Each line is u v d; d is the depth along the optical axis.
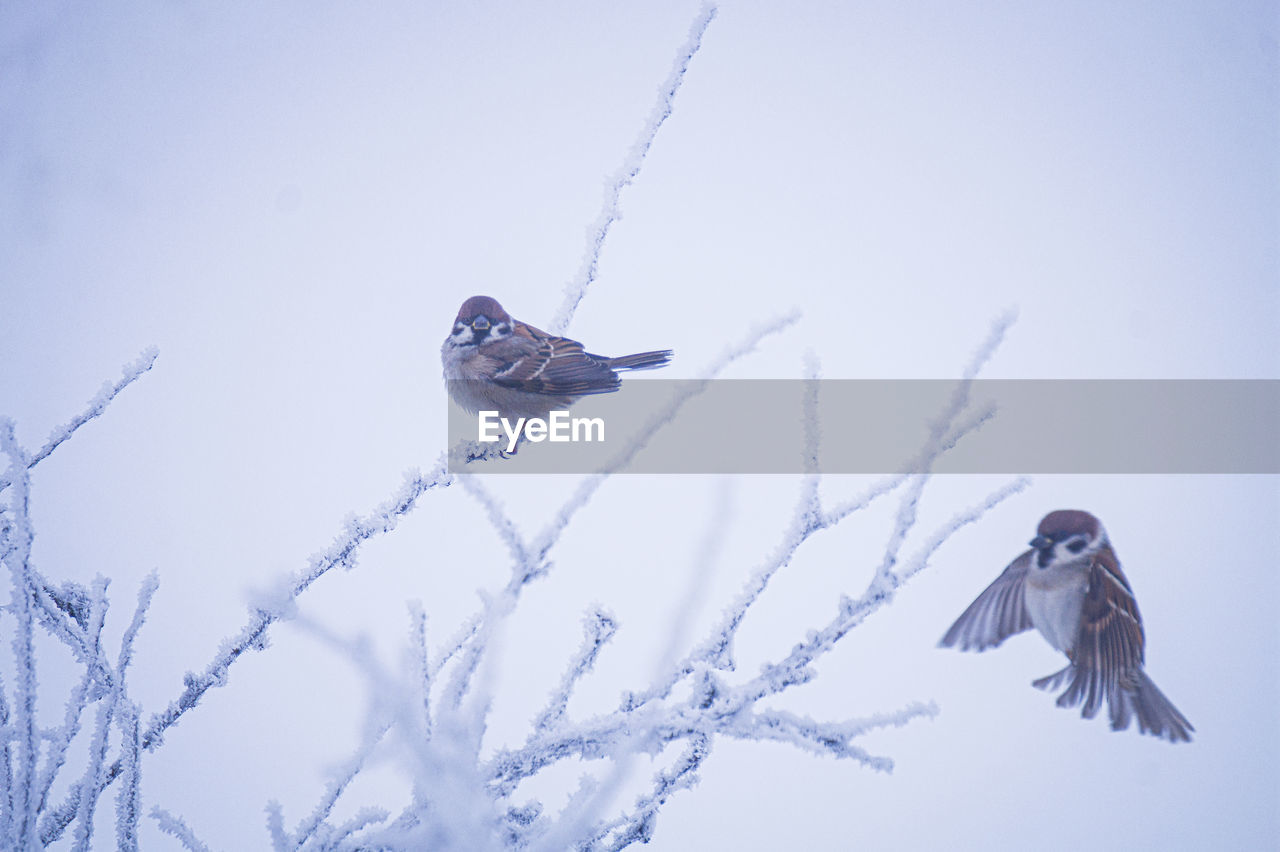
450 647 2.89
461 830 2.60
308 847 2.73
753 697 2.62
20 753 2.76
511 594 2.65
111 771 3.04
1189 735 3.81
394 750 2.60
